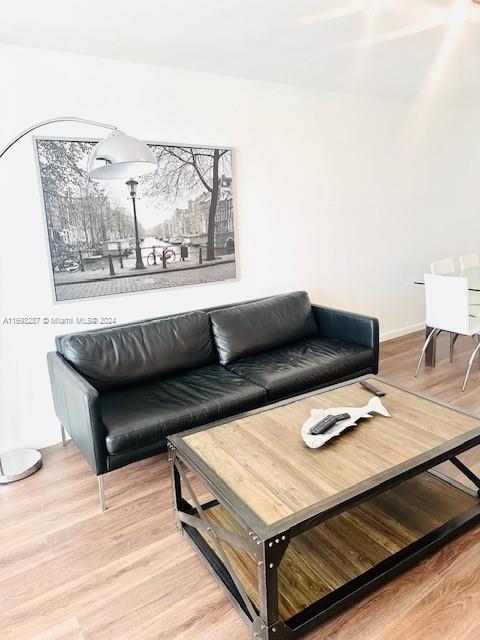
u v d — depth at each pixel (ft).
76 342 8.21
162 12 7.18
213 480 5.08
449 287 10.95
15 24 7.26
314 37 8.55
